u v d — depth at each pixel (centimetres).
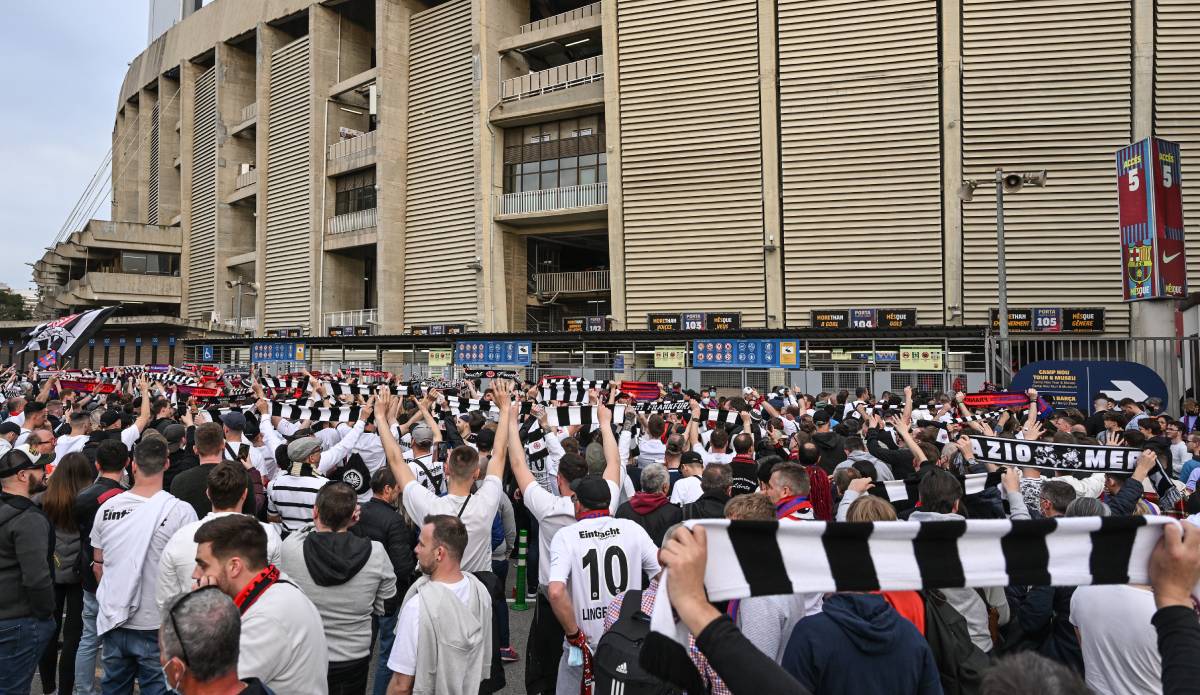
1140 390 1451
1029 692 155
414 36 3619
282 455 625
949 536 202
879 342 2181
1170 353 2006
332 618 415
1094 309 2284
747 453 711
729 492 568
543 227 3375
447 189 3459
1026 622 410
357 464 662
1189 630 187
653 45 2792
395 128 3594
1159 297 1792
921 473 584
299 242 4019
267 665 316
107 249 5275
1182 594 196
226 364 3422
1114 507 534
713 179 2731
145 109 5741
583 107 3088
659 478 546
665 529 539
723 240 2725
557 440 729
